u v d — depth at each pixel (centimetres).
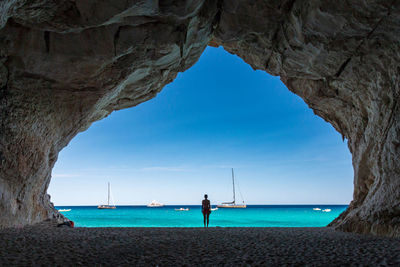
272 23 1215
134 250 609
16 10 891
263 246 683
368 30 996
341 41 1090
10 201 1060
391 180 998
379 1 884
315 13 1019
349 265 465
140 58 1231
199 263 480
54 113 1220
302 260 507
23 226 1122
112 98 1445
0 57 1024
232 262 489
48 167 1419
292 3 1112
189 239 815
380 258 523
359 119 1315
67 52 1084
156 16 1062
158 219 5712
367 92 1180
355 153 1408
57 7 908
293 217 6419
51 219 1435
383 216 973
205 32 1300
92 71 1177
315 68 1303
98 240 756
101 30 1075
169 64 1378
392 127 1009
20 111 1095
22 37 1019
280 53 1341
